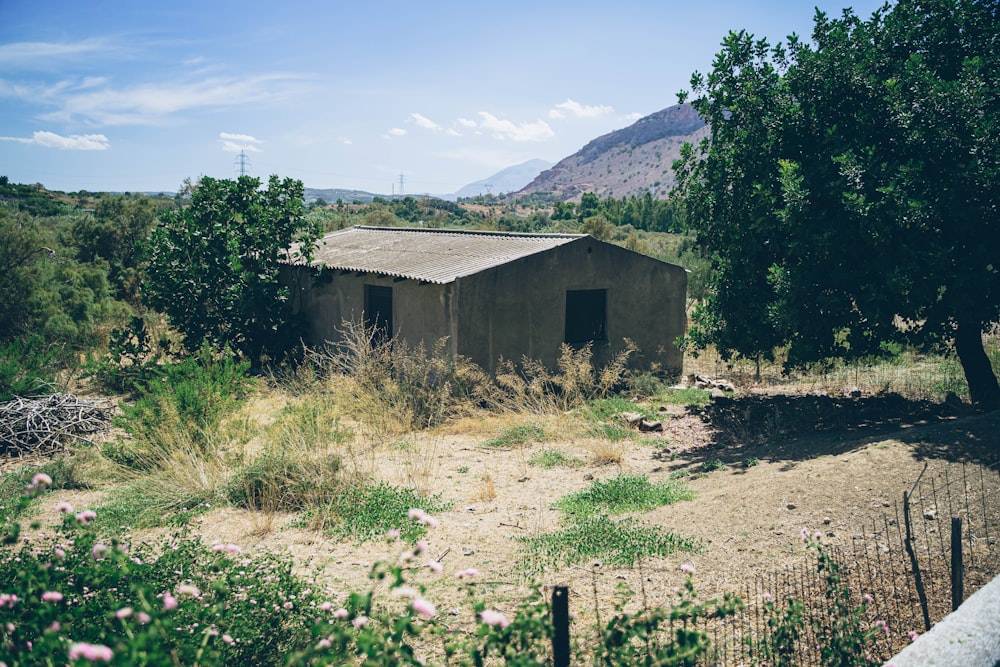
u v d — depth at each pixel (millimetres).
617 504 7605
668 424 11883
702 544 6230
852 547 5828
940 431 8320
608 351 15117
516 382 13242
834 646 3953
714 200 11672
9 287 16594
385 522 7195
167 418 9172
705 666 4172
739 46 11414
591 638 4621
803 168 10695
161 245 15672
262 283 16047
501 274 13367
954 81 9883
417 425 11617
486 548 6562
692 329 12852
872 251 10297
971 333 11250
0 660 2600
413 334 13969
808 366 15773
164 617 3127
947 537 5777
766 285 11664
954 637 3479
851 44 10992
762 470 8234
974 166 9352
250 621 4023
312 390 12531
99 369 14078
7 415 10242
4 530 3805
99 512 7281
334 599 5164
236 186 16406
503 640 3037
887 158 10383
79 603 3482
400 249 16828
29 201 51625
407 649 2896
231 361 12172
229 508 7766
